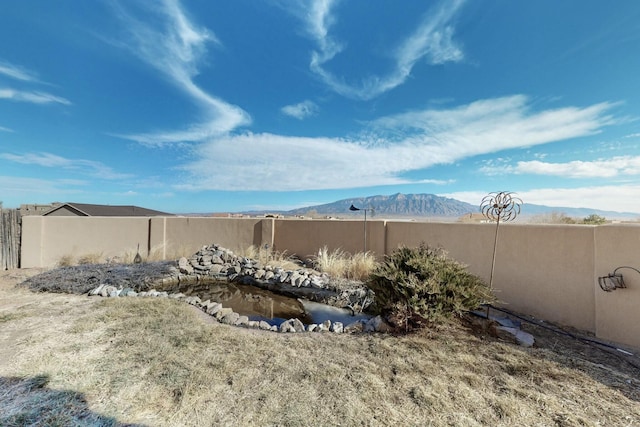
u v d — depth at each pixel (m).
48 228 8.95
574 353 3.09
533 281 4.37
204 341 3.27
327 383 2.47
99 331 3.51
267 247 9.77
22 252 8.44
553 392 2.35
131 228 10.23
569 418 2.04
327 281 6.11
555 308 4.09
